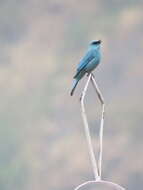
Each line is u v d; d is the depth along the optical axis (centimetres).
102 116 693
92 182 630
